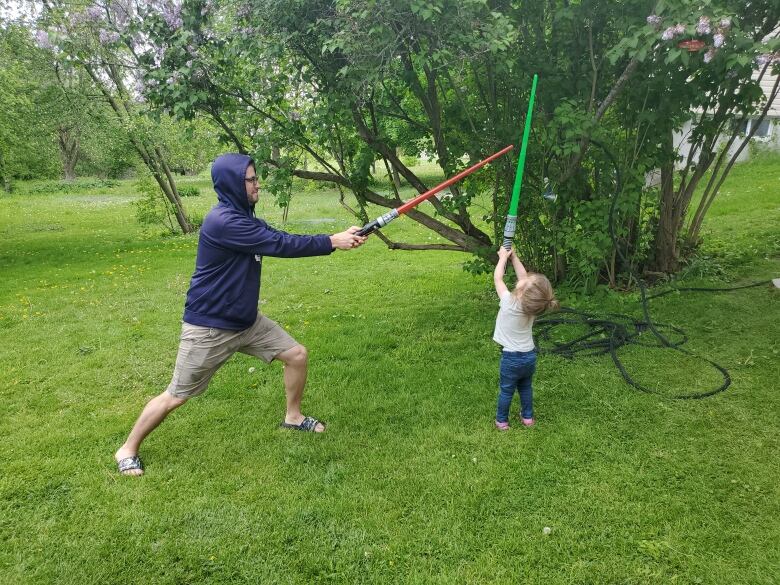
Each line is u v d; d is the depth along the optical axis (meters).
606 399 3.76
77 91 11.73
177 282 7.99
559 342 4.76
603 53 4.88
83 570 2.50
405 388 4.16
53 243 12.41
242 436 3.58
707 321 4.91
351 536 2.65
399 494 2.92
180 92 4.49
